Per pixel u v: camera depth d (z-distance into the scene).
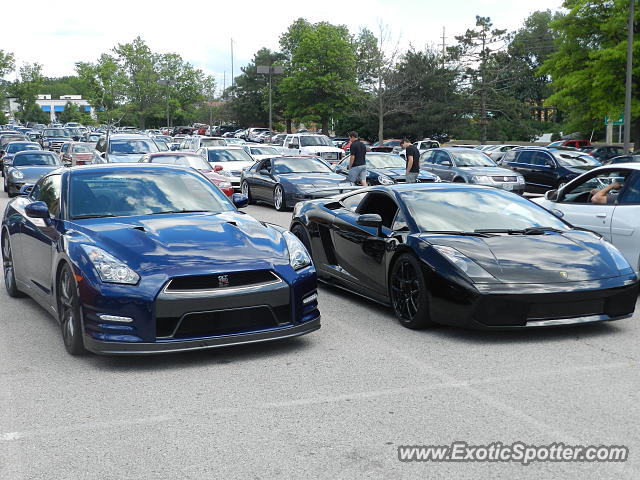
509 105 60.91
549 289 5.35
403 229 6.27
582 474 3.20
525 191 22.67
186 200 6.21
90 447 3.58
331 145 34.22
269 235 5.58
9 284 7.49
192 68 85.88
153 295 4.75
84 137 46.91
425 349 5.34
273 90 84.31
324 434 3.70
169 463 3.37
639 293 7.39
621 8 32.59
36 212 5.93
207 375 4.77
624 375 4.64
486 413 3.97
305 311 5.27
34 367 5.00
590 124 39.09
